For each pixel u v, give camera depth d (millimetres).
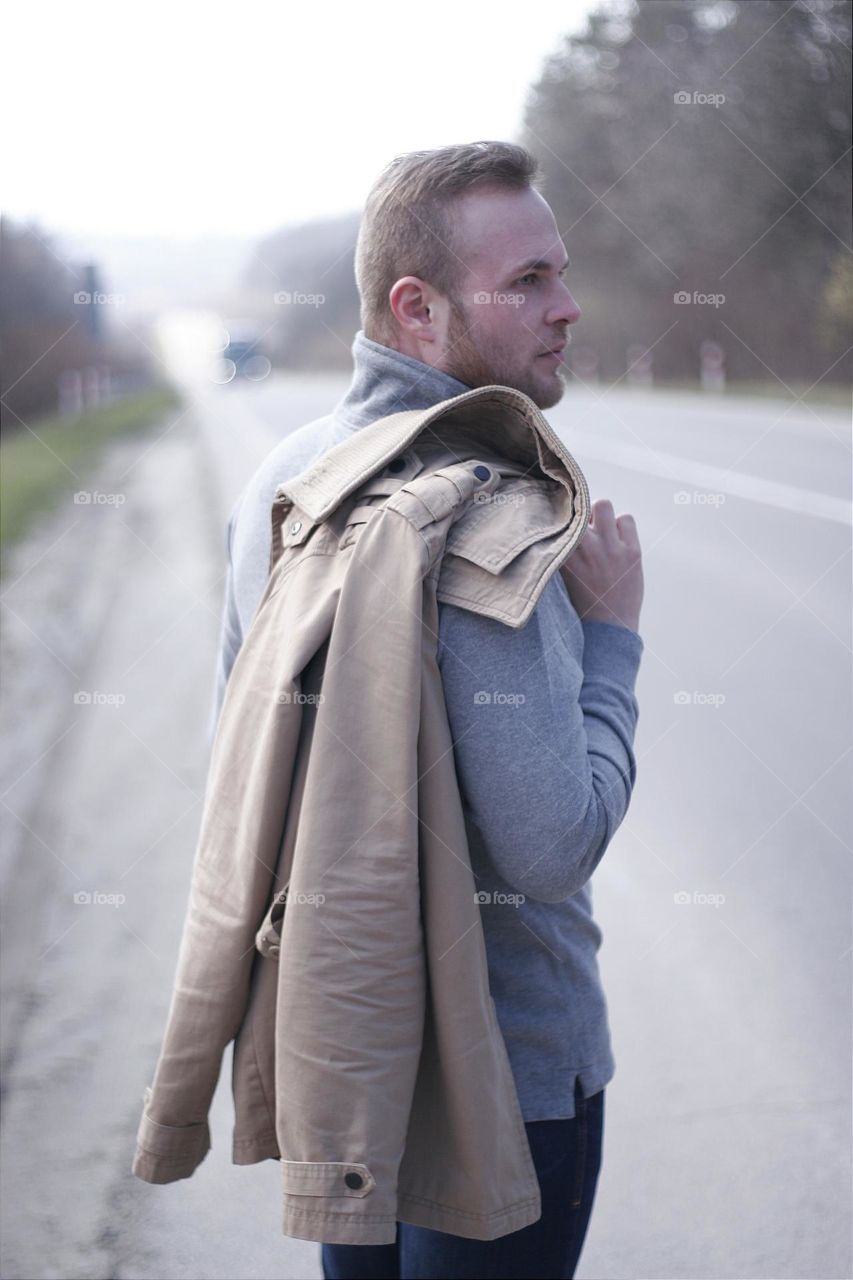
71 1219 2035
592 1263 1873
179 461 13625
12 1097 2367
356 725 1033
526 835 1039
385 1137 1022
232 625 1444
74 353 18547
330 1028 1020
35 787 4137
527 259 1155
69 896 3264
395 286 1178
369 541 1058
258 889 1086
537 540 1045
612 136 20094
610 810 1086
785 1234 1899
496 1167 1073
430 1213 1090
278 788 1070
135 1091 2361
